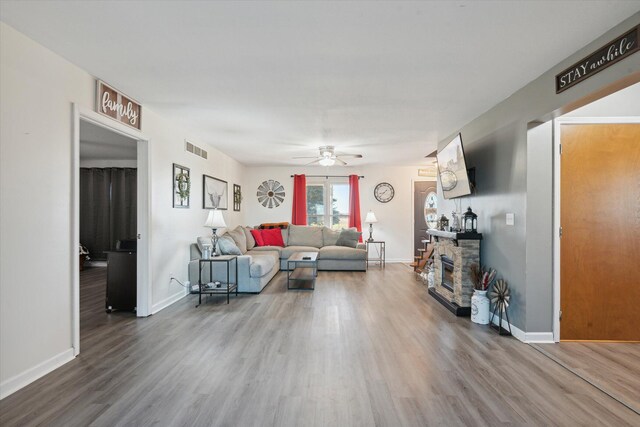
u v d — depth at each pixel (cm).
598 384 236
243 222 833
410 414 198
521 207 323
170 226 447
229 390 224
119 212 776
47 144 252
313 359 273
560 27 218
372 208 854
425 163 801
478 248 399
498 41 236
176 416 194
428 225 850
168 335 328
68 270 272
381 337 323
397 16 206
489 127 388
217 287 472
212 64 274
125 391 222
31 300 238
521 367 262
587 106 317
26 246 234
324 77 299
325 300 465
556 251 316
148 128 390
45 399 212
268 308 424
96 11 202
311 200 863
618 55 213
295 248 730
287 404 207
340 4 194
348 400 212
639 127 319
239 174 795
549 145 315
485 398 216
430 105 376
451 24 214
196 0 190
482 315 363
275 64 273
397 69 282
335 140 552
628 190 319
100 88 304
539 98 295
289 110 395
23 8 199
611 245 320
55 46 246
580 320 319
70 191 274
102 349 293
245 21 212
